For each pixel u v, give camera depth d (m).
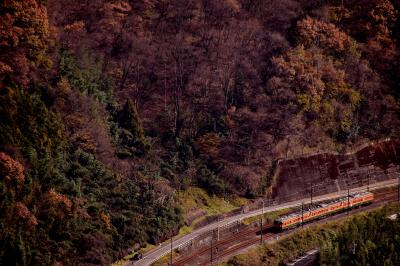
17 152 108.00
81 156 120.19
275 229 128.50
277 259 119.06
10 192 101.12
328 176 153.00
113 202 118.00
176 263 111.88
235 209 136.38
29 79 126.25
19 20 131.00
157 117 148.25
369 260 115.06
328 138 158.12
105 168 122.50
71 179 115.19
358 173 157.88
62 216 106.25
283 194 144.88
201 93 155.88
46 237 102.06
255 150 148.50
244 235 126.69
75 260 102.62
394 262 115.06
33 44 130.88
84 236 106.25
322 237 127.50
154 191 125.25
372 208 143.88
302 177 149.00
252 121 153.38
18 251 95.06
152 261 110.38
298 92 159.75
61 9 159.12
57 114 122.25
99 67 148.00
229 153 147.12
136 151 132.88
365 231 121.25
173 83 156.00
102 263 104.75
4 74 121.88
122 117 137.25
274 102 157.25
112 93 143.00
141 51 159.38
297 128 154.88
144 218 119.38
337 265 114.50
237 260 114.50
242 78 160.12
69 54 140.88
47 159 112.56
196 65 161.00
